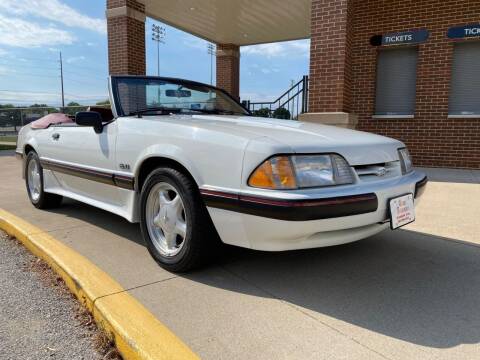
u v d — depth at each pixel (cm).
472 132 852
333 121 706
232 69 1562
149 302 262
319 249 366
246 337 224
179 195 295
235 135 268
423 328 235
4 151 1455
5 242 402
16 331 242
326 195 247
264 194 246
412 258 347
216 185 270
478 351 213
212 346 215
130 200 348
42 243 359
